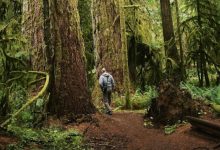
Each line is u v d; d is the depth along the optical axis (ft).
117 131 38.50
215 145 31.63
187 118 36.60
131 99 56.95
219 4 61.21
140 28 72.43
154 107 42.88
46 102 39.01
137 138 36.78
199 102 43.37
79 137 34.86
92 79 72.33
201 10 61.98
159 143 34.83
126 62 54.54
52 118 39.47
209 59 61.00
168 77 51.03
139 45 72.18
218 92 46.21
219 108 40.45
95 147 33.50
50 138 33.22
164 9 58.08
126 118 45.11
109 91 47.98
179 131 37.19
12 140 30.27
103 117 41.93
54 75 40.45
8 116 33.91
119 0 55.88
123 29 55.11
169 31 58.08
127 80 54.24
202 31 60.90
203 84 63.41
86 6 80.74
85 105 41.81
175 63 56.54
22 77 37.14
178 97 41.70
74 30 42.45
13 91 36.24
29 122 36.52
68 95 40.68
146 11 81.15
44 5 41.09
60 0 41.32
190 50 62.49
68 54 41.47
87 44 82.28
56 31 40.73
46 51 40.75
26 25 56.80
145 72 72.13
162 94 42.34
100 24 63.67
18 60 37.42
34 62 55.36
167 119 40.63
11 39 37.50
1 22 39.01
